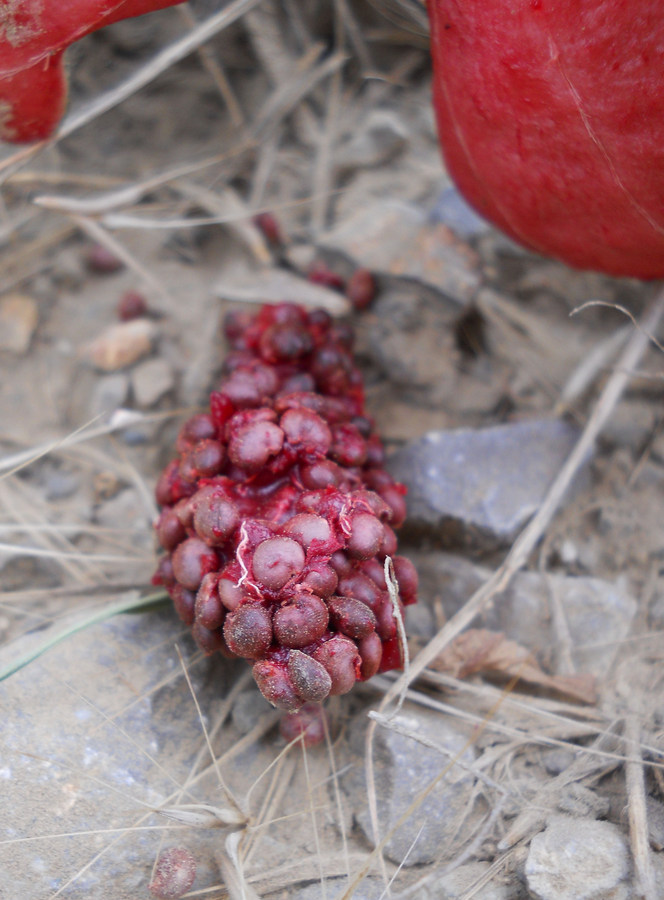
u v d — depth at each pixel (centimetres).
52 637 9
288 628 8
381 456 10
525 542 10
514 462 11
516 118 9
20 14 9
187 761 9
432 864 9
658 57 8
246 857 9
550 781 9
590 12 8
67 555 10
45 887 8
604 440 11
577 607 10
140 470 11
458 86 9
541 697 10
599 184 9
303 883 9
